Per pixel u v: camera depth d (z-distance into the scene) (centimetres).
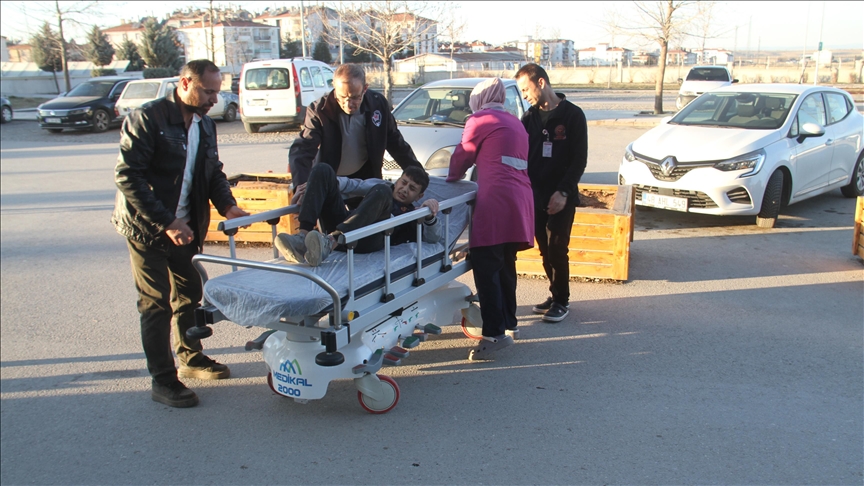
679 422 348
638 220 816
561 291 488
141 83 2012
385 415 362
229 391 396
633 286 573
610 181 1044
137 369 432
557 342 459
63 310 542
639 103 2742
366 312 333
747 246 686
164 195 353
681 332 471
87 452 332
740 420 349
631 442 330
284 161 1307
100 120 1986
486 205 406
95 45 5231
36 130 2117
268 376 376
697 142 745
